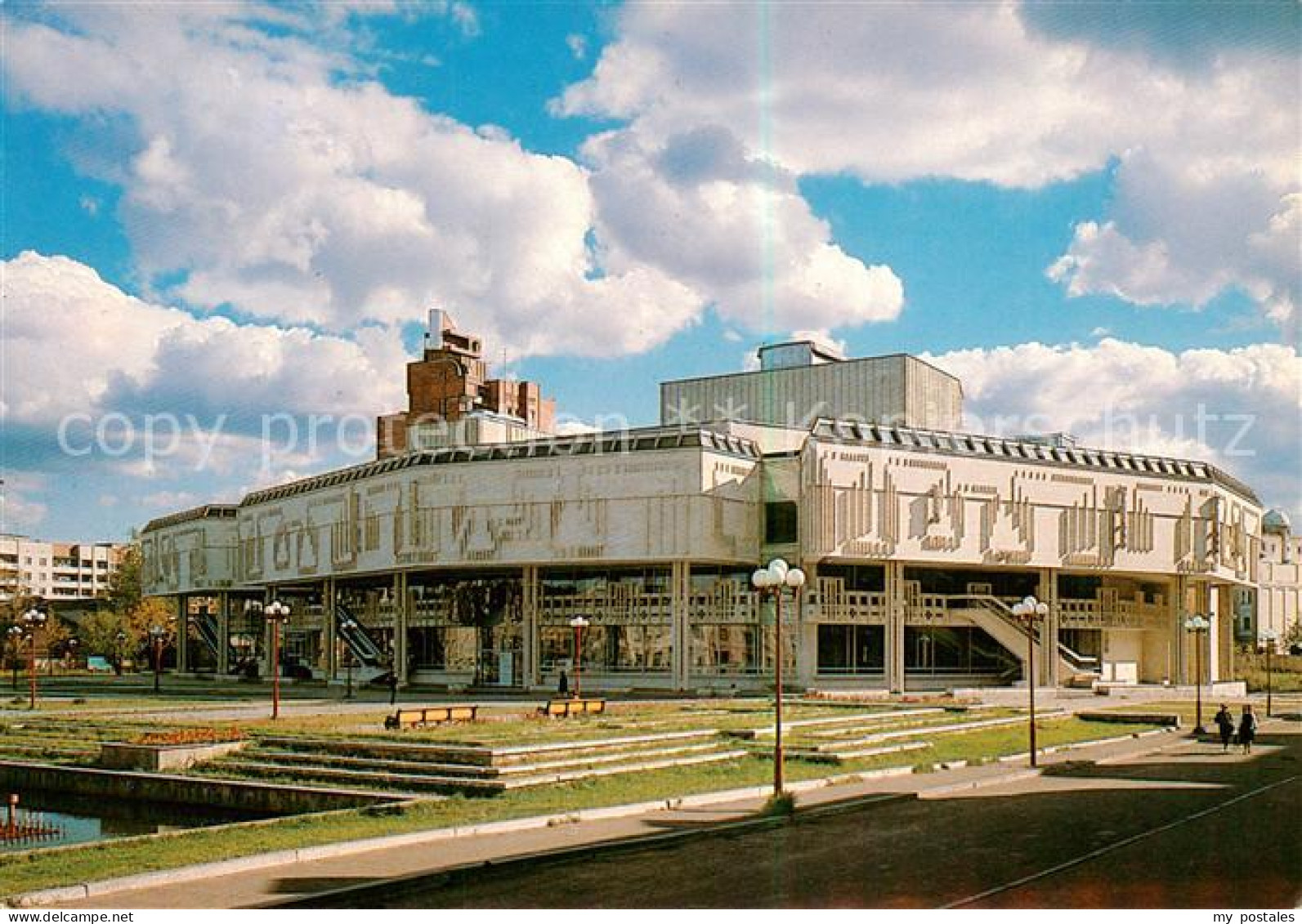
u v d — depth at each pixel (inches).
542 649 3304.6
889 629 3073.3
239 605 5054.1
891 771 1434.5
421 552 3228.3
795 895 783.7
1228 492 3563.0
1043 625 3225.9
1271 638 2746.1
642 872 867.4
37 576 7632.9
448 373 4507.9
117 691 3447.3
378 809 1120.2
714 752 1566.2
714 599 3122.5
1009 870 862.5
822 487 2928.2
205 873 836.0
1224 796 1290.6
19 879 817.5
